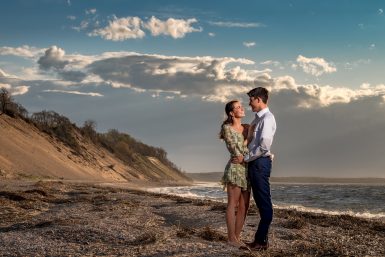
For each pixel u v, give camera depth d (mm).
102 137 135375
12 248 7652
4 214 12602
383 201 37062
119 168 111625
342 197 45594
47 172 66312
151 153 176625
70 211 13836
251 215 13945
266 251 7141
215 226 10867
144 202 18828
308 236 9648
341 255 7133
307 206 29172
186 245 7543
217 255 6754
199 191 57812
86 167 90812
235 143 7219
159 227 10031
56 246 7773
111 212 13281
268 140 6902
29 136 82062
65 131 101500
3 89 85938
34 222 10875
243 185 7324
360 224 12633
